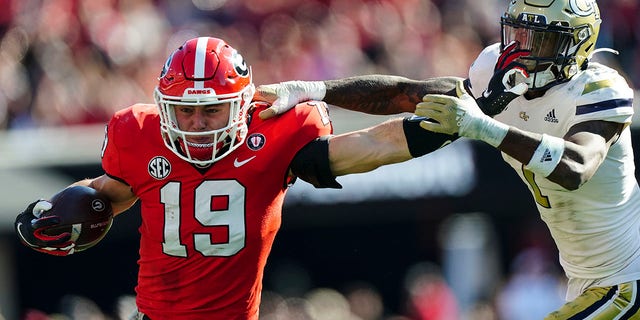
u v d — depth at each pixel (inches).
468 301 1604.3
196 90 669.3
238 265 707.4
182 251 703.1
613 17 1815.9
